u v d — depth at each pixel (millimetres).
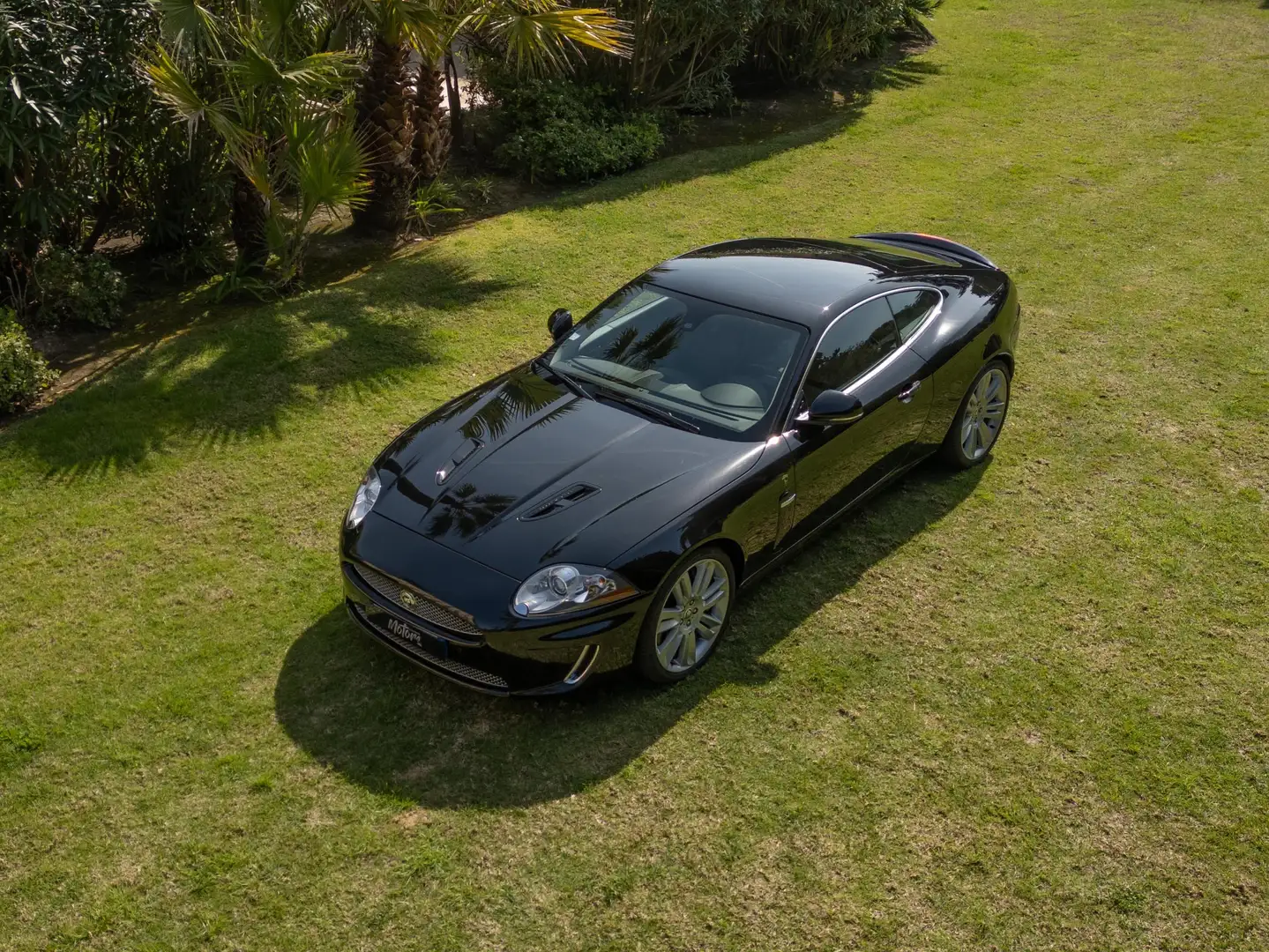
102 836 3801
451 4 10102
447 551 4277
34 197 7930
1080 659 4742
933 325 5824
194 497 6012
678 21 13117
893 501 5980
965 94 15789
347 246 10469
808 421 4828
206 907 3525
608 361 5297
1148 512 5863
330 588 5219
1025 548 5551
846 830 3840
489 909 3518
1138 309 8516
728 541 4582
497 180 12461
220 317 8906
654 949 3385
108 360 8102
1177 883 3662
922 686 4566
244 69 8227
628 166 12633
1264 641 4867
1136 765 4160
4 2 7406
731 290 5480
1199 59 17469
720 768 4105
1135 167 12328
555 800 3945
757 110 15273
